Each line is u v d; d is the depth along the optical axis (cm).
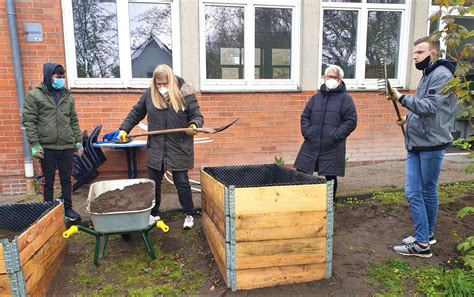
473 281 289
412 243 346
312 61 600
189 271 319
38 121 395
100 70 545
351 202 487
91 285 298
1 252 230
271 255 284
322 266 297
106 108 540
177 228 410
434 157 320
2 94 508
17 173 527
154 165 389
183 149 387
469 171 304
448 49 294
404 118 359
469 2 284
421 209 333
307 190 283
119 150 554
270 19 591
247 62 589
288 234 285
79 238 385
